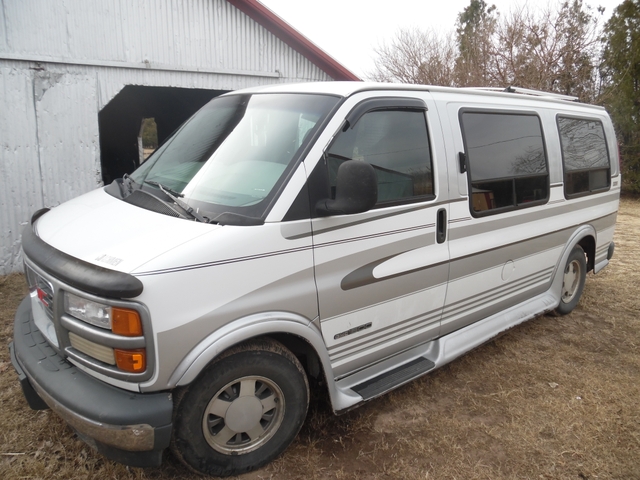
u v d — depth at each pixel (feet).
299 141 9.30
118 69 21.40
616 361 14.34
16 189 20.17
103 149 35.35
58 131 20.62
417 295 11.10
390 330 10.74
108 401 7.42
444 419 11.05
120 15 20.95
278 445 9.23
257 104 10.85
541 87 50.03
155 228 8.16
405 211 10.43
